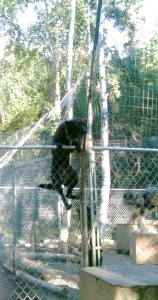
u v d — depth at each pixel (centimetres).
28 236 995
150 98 988
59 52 1853
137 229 929
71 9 1456
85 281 363
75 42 1645
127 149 490
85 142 481
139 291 306
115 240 1042
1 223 991
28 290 627
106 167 1032
